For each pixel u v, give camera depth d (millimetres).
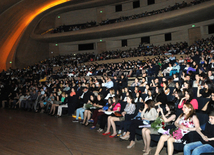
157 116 5000
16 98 12750
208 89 5625
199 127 3744
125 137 5258
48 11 25688
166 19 18438
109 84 10242
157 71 12094
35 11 23781
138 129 4852
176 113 4691
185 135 3811
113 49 24609
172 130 3982
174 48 17156
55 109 9422
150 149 4375
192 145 3457
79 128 6762
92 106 7371
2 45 22609
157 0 22281
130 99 5934
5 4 19734
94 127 6703
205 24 18469
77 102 9227
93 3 24688
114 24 21594
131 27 20891
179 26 20297
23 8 21750
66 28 25625
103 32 22797
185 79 7633
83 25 26641
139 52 19469
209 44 14867
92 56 23062
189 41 19844
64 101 9445
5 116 9508
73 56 24125
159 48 18844
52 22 27359
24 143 5129
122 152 4406
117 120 5836
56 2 25062
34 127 6957
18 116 9430
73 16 27109
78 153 4340
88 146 4828
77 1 24703
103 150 4539
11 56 23891
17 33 23438
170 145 3756
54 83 14078
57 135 5863
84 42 26078
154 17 18906
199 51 14148
